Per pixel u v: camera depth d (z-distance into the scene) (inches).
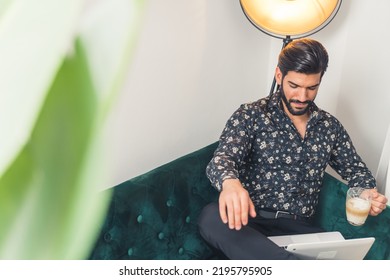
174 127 54.9
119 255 42.4
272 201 47.6
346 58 58.6
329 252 38.7
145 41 46.5
